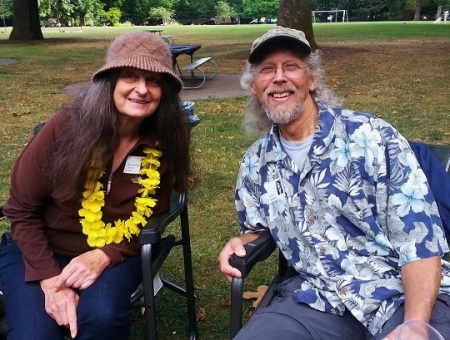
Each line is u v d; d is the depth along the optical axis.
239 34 29.83
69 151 2.07
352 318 1.94
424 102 8.25
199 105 8.36
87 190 2.17
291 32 2.01
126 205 2.25
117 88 2.11
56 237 2.26
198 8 69.31
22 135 6.64
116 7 60.75
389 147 1.91
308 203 1.97
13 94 9.71
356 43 20.06
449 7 58.53
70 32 36.91
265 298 2.19
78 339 2.02
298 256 2.05
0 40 25.19
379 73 11.59
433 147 2.39
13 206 2.17
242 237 2.13
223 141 6.25
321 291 1.96
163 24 64.69
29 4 25.56
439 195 2.02
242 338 1.84
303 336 1.87
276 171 2.06
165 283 2.77
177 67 11.27
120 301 2.09
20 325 2.00
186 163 2.37
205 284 3.28
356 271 1.93
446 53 15.49
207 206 4.42
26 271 2.13
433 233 1.83
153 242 2.11
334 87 9.80
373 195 1.91
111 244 2.22
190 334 2.75
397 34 25.75
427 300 1.75
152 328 2.15
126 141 2.25
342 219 1.95
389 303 1.84
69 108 2.15
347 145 1.93
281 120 2.01
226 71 12.72
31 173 2.13
